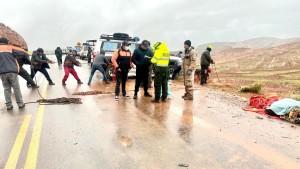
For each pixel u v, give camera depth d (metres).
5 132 5.68
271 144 5.28
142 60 9.12
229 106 8.71
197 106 8.49
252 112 8.00
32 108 7.87
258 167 4.25
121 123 6.41
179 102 9.03
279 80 19.52
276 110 7.55
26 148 4.83
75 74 13.10
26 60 10.02
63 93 10.48
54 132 5.70
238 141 5.38
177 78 15.99
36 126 6.09
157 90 8.79
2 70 7.51
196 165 4.27
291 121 6.97
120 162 4.33
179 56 17.59
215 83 14.91
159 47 8.57
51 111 7.52
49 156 4.51
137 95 10.17
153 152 4.73
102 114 7.22
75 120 6.62
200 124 6.48
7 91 7.68
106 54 14.23
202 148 4.96
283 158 4.62
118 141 5.23
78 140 5.25
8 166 4.13
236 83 17.44
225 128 6.23
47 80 13.74
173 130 5.96
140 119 6.78
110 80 14.52
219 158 4.54
